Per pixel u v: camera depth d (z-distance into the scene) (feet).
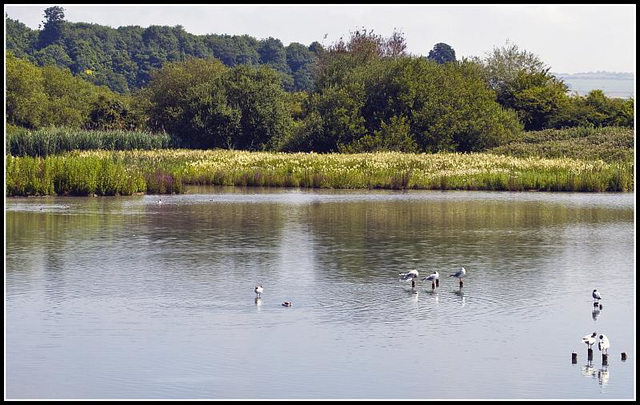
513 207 195.00
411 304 97.30
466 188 244.42
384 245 135.95
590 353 79.61
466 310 94.79
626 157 316.19
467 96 386.32
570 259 124.36
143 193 224.74
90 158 228.22
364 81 392.06
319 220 167.73
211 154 311.47
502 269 116.88
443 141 367.25
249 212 181.37
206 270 114.73
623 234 149.79
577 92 457.27
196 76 464.24
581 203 205.26
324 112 384.47
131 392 70.49
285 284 106.63
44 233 147.02
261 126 403.75
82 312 92.73
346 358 78.48
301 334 85.35
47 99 472.03
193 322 89.15
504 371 75.66
